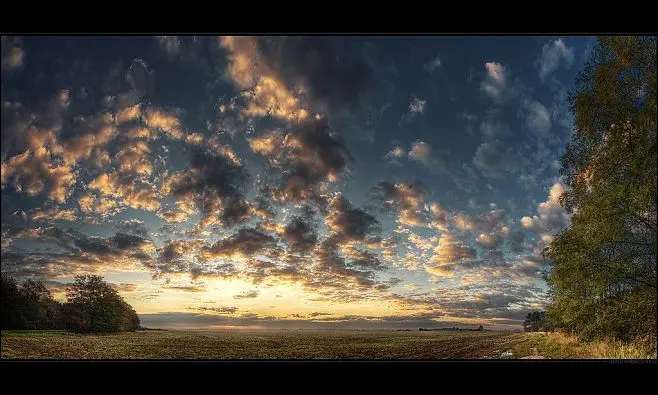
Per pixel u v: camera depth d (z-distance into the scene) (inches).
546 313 1467.8
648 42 858.1
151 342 3203.7
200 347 2928.2
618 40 866.8
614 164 926.4
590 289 983.0
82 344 2928.2
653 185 799.1
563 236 1022.4
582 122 972.6
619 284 939.3
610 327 932.6
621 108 912.9
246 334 4065.0
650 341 840.9
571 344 1204.5
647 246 883.4
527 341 1910.7
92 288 3646.7
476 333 3720.5
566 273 999.0
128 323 3878.0
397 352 2215.8
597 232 914.1
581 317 1027.9
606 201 889.5
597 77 930.1
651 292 877.8
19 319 3218.5
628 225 889.5
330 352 2413.9
